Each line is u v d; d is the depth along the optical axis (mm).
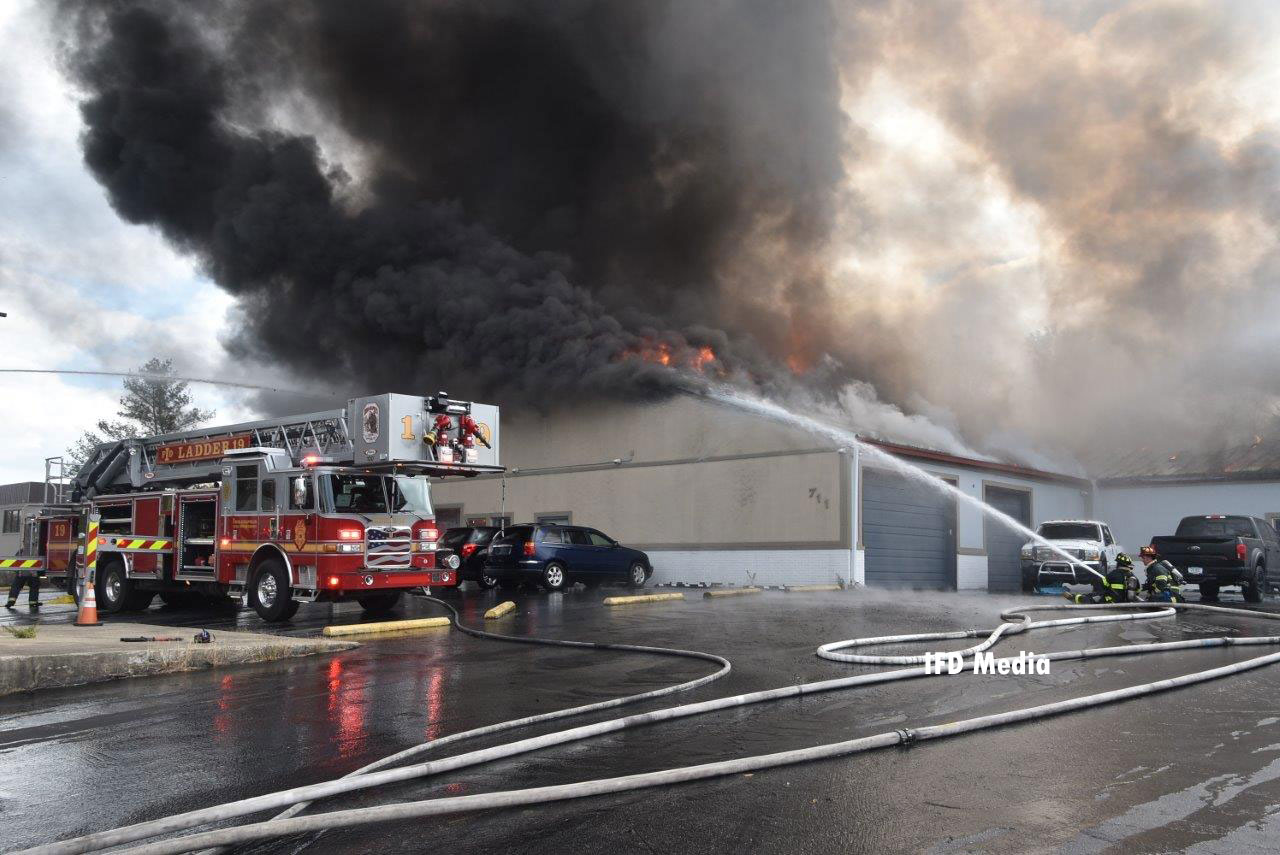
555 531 18844
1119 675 7871
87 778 4871
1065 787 4512
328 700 6930
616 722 5730
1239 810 4152
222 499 13641
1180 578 15992
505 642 10312
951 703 6605
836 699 6750
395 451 12336
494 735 5707
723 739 5523
